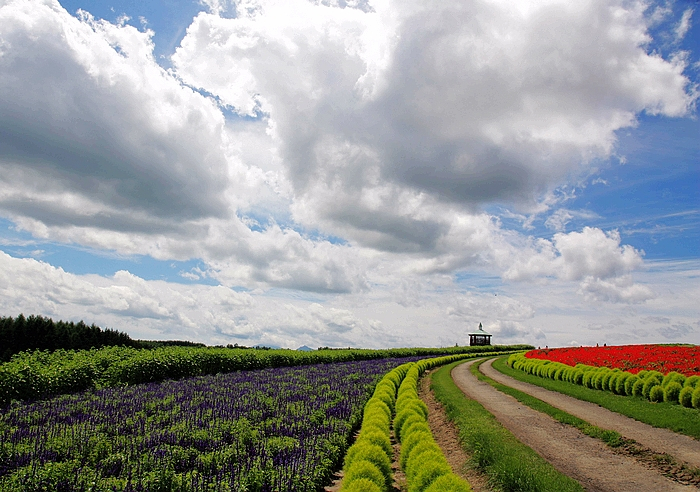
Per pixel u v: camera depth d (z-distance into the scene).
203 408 14.56
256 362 32.44
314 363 40.97
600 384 25.94
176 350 26.58
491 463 11.08
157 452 9.45
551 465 11.02
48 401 15.30
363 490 7.97
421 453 9.82
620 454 12.45
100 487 7.63
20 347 30.14
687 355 31.53
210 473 8.66
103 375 20.34
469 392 25.98
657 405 19.61
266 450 10.35
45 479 7.79
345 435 13.05
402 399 17.42
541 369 35.72
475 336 99.94
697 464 11.13
